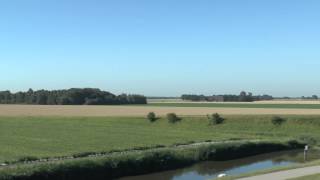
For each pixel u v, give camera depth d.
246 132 73.69
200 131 75.06
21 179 31.17
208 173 39.22
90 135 64.88
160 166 40.25
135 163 38.53
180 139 60.12
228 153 48.25
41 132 69.44
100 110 131.25
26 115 111.81
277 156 50.53
